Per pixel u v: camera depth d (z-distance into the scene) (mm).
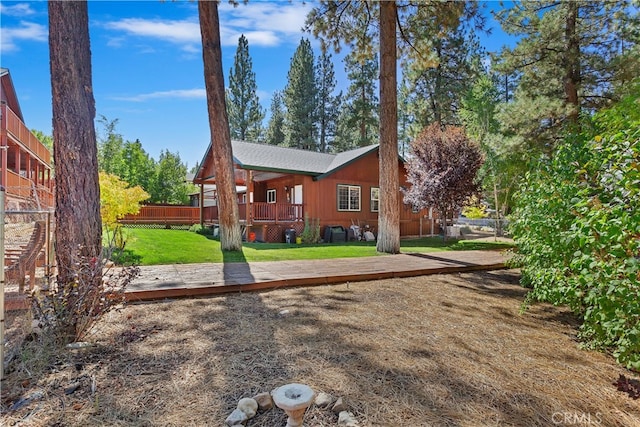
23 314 2920
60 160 2969
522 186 4387
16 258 3801
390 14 8461
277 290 4691
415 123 22328
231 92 29625
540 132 11312
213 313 3607
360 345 2830
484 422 1854
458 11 8805
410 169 12688
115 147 23328
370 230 14945
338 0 9477
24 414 1856
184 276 5078
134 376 2266
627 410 2012
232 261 6910
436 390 2158
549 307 4094
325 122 29594
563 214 3252
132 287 4242
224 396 2049
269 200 16484
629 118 3553
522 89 12305
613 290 2348
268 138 32844
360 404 1982
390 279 5559
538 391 2189
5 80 14844
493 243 11828
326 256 7930
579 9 10977
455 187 11531
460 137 11773
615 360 2678
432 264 6625
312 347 2766
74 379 2219
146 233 11086
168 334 2994
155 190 24594
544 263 3615
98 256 3039
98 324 3189
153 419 1830
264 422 1843
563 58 11180
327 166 14453
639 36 10477
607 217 2404
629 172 2303
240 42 29453
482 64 21062
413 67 11156
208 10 7965
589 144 3281
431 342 2941
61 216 2961
